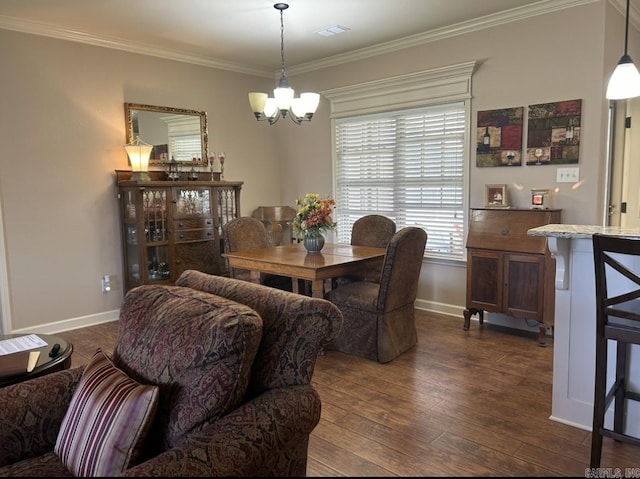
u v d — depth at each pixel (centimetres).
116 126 450
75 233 430
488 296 385
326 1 353
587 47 353
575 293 238
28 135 398
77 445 140
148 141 471
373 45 471
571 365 242
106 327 433
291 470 151
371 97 489
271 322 157
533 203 375
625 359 223
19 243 398
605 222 378
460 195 438
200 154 513
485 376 307
